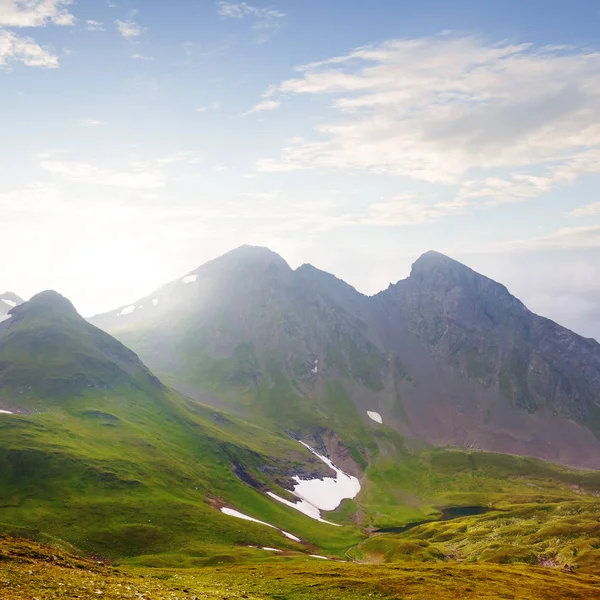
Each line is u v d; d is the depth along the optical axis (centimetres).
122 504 17775
